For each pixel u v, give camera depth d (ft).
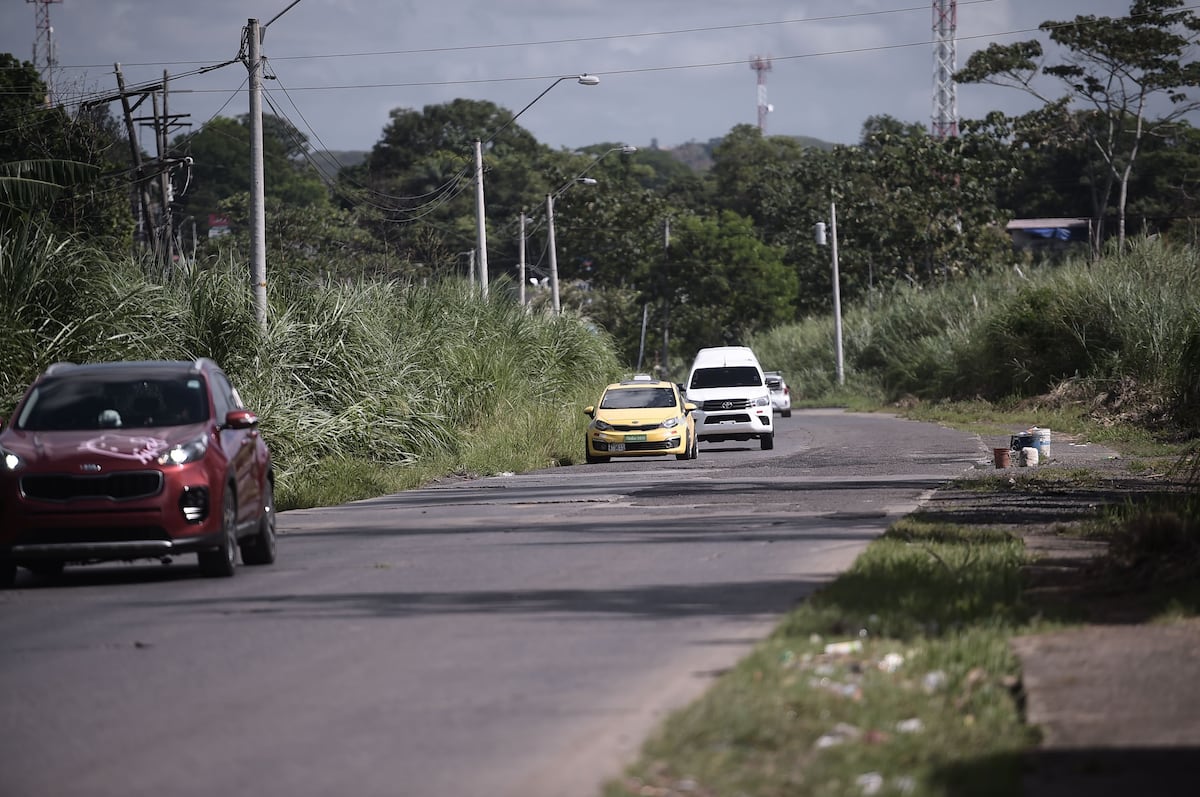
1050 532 130.72
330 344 233.76
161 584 119.44
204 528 117.91
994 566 106.32
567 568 118.93
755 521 151.02
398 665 80.48
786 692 67.46
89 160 355.36
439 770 58.65
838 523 146.41
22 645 90.43
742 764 56.95
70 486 115.96
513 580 112.78
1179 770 54.70
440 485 225.97
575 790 55.16
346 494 203.72
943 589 96.53
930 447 278.26
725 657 80.23
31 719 69.56
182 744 64.03
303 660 82.69
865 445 294.87
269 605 104.01
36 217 214.28
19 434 121.70
